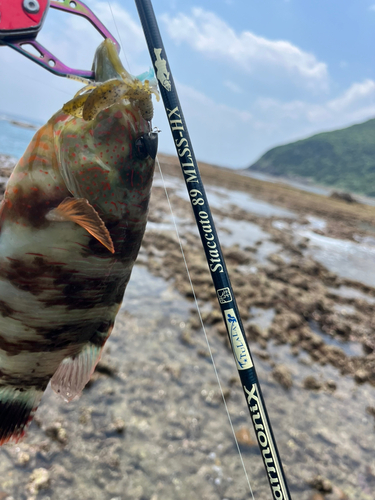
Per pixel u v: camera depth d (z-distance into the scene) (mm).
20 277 188
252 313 980
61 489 427
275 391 698
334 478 537
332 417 665
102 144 179
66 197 178
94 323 222
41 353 214
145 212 204
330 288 1368
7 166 1587
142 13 214
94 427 513
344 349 938
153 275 1054
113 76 177
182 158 216
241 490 477
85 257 188
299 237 2152
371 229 3473
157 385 619
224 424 577
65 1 182
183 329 806
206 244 223
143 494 445
